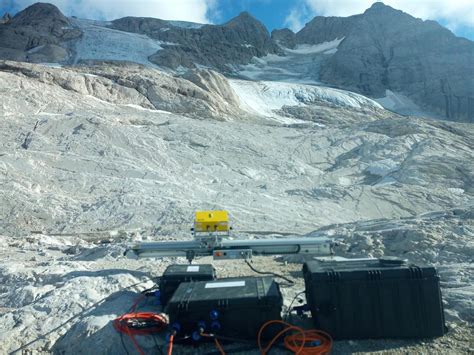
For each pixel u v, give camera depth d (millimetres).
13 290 6578
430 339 4477
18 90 50094
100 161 34625
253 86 95125
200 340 4398
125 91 64062
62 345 4715
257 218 24359
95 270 7453
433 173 36938
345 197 31016
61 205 25578
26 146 36031
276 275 7184
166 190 29844
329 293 4539
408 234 9484
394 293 4543
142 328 4672
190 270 5590
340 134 51531
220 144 43969
